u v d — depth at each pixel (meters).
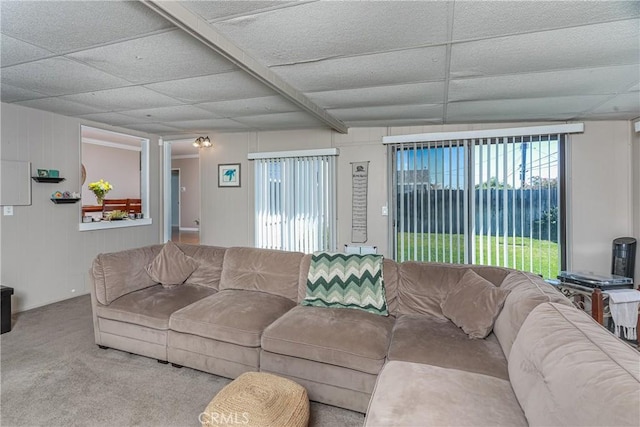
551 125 3.65
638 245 3.34
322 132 4.66
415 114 3.63
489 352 1.81
